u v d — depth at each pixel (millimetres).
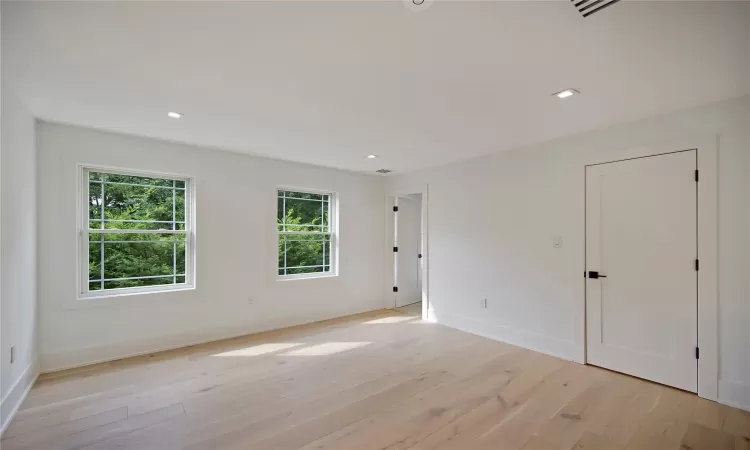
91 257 3564
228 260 4340
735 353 2637
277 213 4840
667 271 2980
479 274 4512
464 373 3275
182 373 3242
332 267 5488
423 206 5352
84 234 3504
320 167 5223
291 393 2859
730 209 2660
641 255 3133
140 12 1610
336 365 3463
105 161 3512
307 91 2496
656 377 3041
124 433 2275
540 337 3855
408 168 5281
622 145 3230
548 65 2127
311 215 5309
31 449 2104
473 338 4344
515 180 4113
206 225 4172
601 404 2686
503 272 4230
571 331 3596
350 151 4262
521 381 3100
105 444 2158
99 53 1983
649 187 3078
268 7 1575
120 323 3617
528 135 3580
